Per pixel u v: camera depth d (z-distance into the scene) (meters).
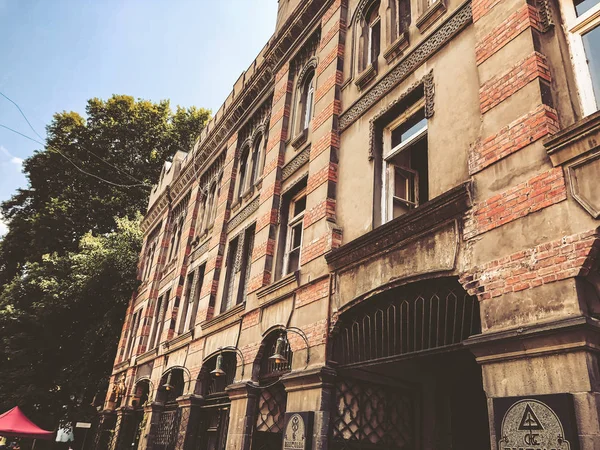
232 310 10.64
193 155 18.14
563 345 3.78
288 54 12.21
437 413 7.62
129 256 22.73
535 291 4.20
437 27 6.96
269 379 8.91
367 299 6.46
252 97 14.19
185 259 16.02
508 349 4.20
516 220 4.60
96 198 30.48
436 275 5.36
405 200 7.61
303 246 8.50
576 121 4.60
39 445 23.12
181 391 13.58
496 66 5.41
